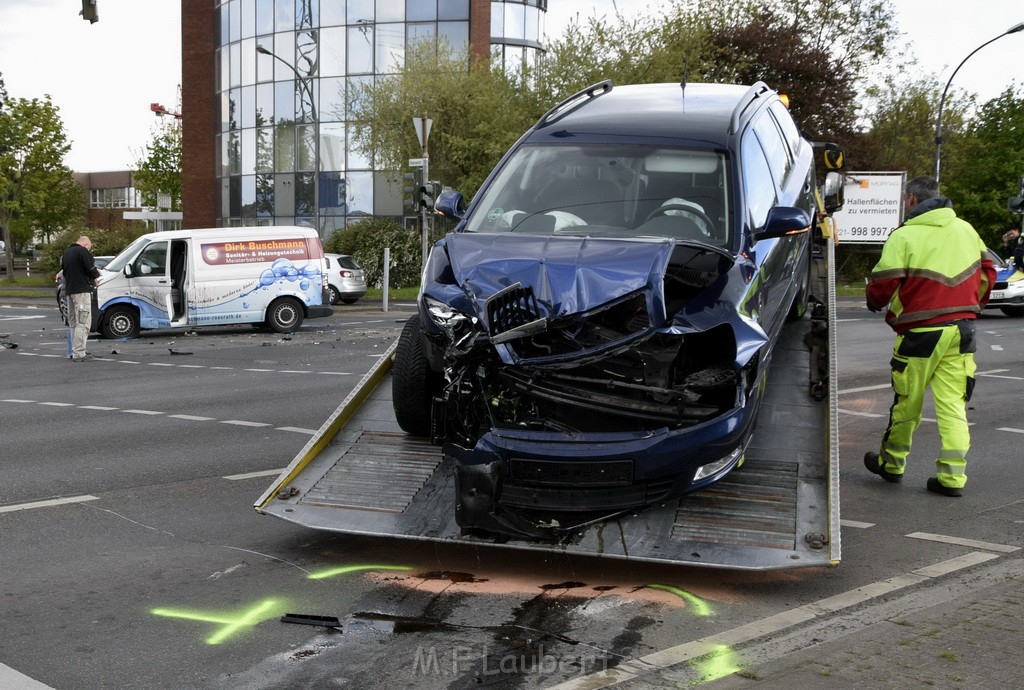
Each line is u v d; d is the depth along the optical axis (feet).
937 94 169.89
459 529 17.83
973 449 28.99
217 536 20.65
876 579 17.88
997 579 17.87
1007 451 28.71
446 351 18.21
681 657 14.42
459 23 136.98
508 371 17.49
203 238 68.59
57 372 48.93
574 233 20.18
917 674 13.71
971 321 23.72
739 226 19.94
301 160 144.77
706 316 17.20
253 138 149.48
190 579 17.95
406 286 127.65
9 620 16.03
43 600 16.93
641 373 17.49
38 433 32.27
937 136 119.34
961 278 23.53
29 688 13.56
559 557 19.03
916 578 17.85
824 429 19.83
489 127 118.32
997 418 33.73
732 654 14.55
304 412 35.88
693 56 122.72
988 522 21.66
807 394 21.25
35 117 165.27
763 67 139.54
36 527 21.34
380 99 123.75
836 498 17.49
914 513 22.38
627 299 16.97
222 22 154.40
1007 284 73.87
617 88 26.12
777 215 19.88
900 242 23.65
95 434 31.99
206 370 49.06
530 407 17.87
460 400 18.42
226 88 154.30
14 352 59.16
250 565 18.72
